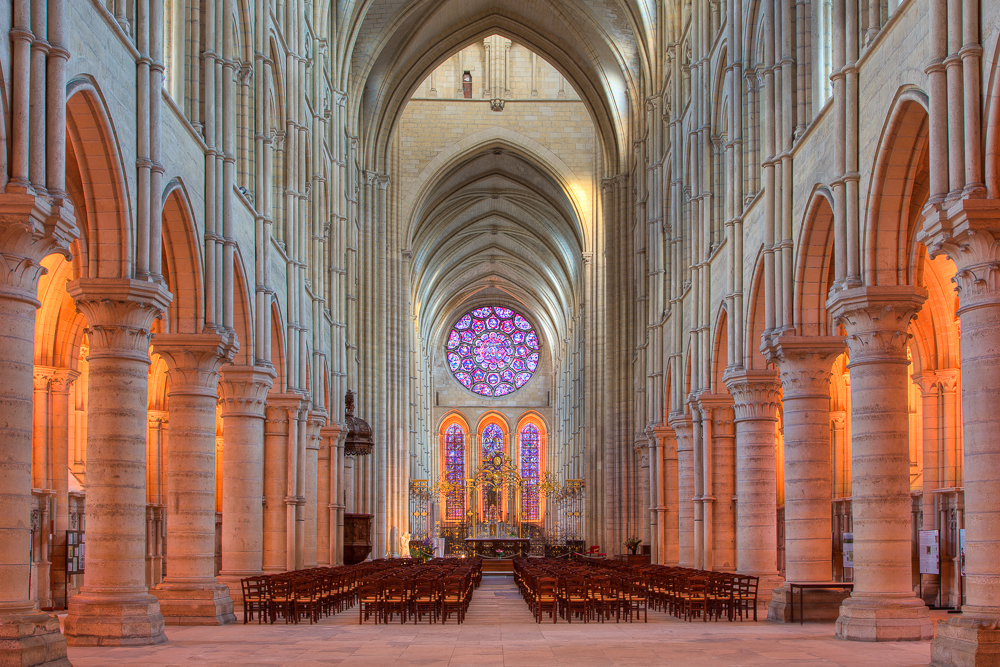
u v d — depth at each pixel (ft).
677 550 133.59
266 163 92.32
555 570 94.84
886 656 51.08
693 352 109.40
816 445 75.56
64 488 94.63
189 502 74.23
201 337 73.72
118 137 57.47
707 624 73.56
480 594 125.90
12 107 44.86
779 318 77.56
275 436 102.47
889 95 58.34
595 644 58.34
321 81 124.98
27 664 41.96
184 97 75.05
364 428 143.23
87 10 52.54
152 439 120.37
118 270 59.36
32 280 46.29
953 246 47.96
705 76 107.24
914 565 94.02
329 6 137.18
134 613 58.54
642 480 153.79
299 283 106.42
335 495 131.85
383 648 56.49
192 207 72.28
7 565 44.62
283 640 61.21
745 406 89.76
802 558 74.95
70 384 96.17
